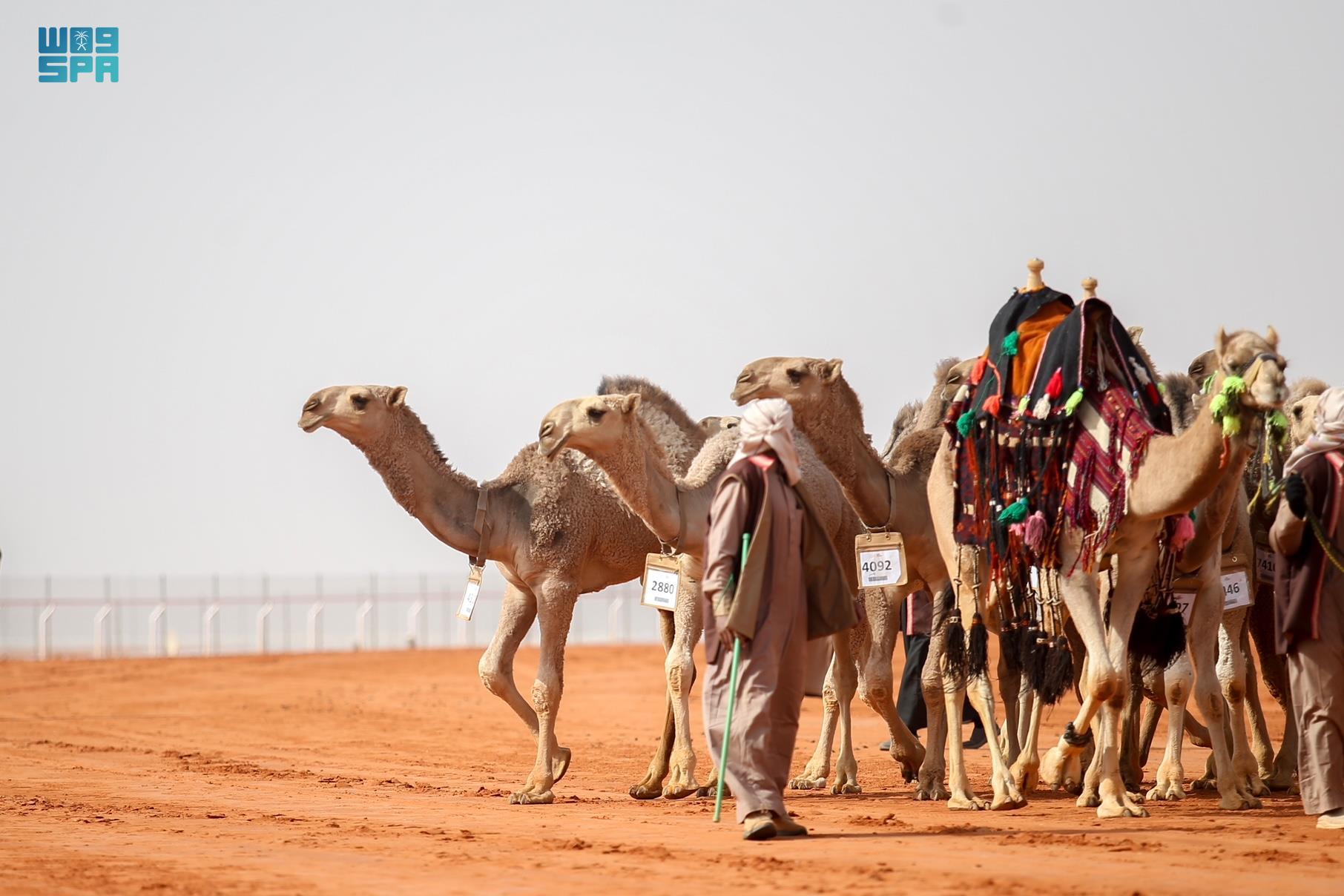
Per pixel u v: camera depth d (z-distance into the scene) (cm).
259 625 13762
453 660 10331
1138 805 2478
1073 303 2586
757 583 2170
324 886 1903
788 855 2045
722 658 2241
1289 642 2325
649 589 3005
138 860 2141
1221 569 2822
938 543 2698
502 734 5134
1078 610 2378
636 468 2859
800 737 4662
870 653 3042
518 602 3219
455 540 3108
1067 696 5762
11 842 2352
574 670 9094
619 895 1792
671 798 3006
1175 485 2267
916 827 2345
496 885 1884
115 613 13175
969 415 2528
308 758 4250
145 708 6575
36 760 4116
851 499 2903
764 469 2219
